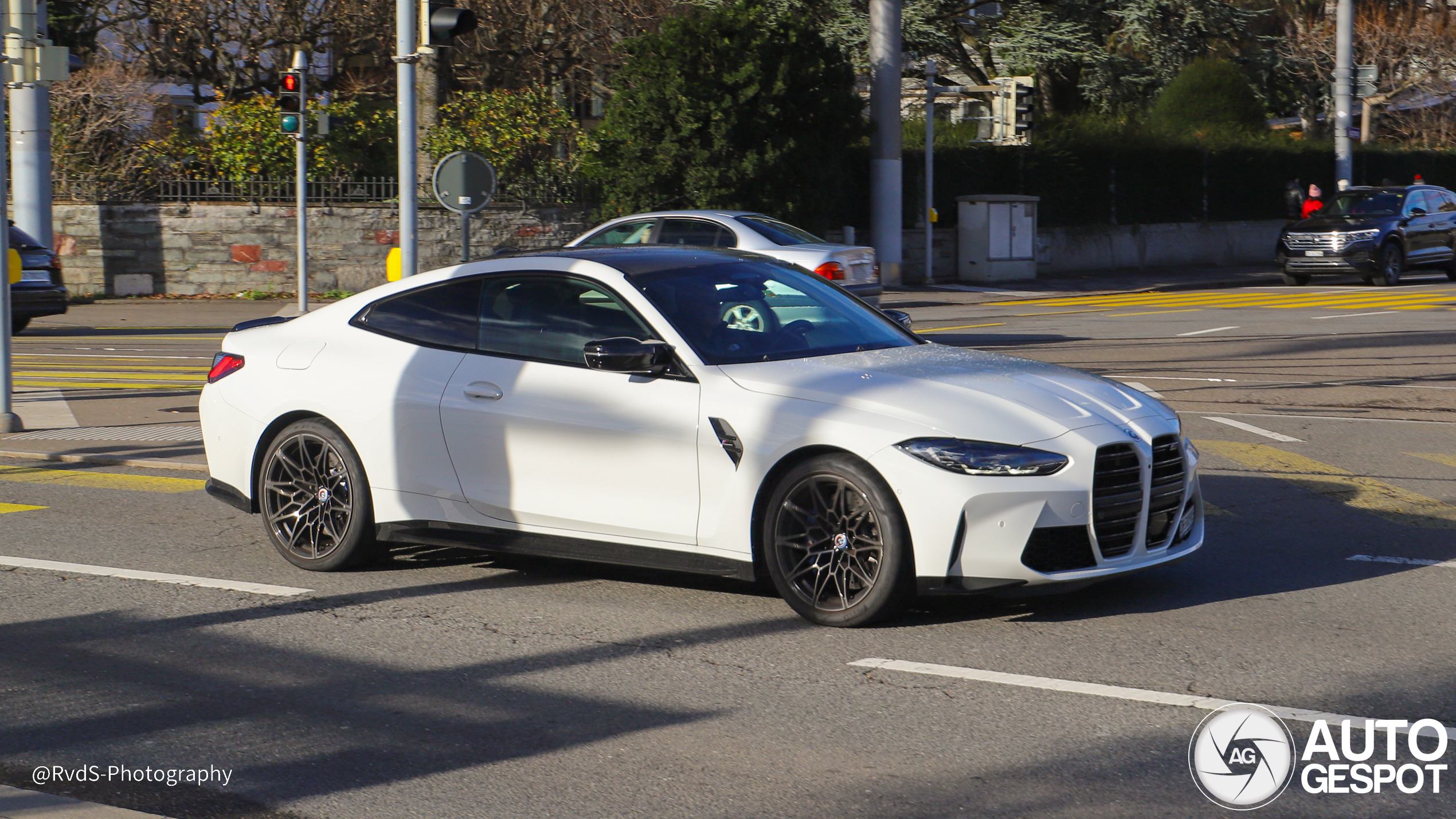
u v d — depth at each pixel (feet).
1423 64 156.46
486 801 13.94
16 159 76.07
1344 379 46.03
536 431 21.34
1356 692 16.80
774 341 21.45
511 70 95.50
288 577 23.22
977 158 103.45
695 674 17.87
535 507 21.42
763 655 18.58
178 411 40.96
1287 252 93.86
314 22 97.30
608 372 21.11
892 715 16.22
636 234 56.49
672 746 15.38
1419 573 22.58
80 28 97.55
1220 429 37.01
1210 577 22.36
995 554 18.56
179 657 18.88
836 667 18.01
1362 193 95.86
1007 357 22.35
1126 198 113.09
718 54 81.97
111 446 35.22
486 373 22.02
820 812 13.58
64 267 86.12
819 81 83.66
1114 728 15.71
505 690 17.37
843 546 19.35
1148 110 123.85
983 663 18.10
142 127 89.86
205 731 16.02
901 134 92.53
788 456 19.57
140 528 26.96
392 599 21.80
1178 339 58.54
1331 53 150.51
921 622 19.90
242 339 24.79
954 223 102.68
